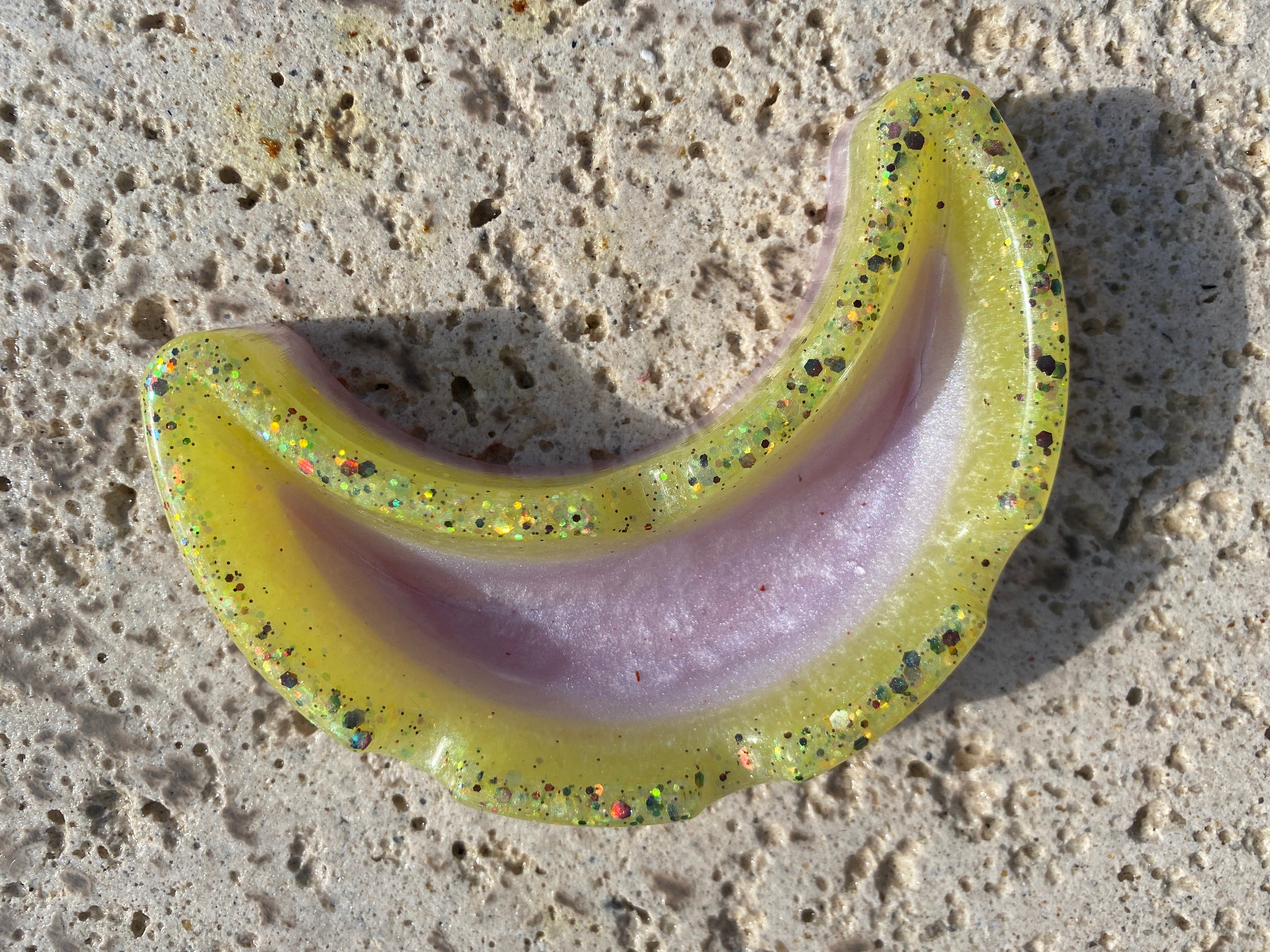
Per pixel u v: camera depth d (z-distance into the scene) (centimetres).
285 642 14
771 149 15
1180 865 15
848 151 14
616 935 15
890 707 13
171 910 16
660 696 14
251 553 14
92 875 16
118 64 15
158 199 15
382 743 14
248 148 15
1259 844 15
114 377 15
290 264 15
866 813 15
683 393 15
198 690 15
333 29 15
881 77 15
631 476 13
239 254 15
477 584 14
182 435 14
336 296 15
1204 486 15
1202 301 15
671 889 15
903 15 14
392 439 14
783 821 15
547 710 14
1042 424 13
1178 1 14
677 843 15
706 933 15
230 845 16
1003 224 13
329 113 15
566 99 15
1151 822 15
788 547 14
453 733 14
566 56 15
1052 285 13
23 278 15
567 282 15
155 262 15
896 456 14
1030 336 13
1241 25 14
